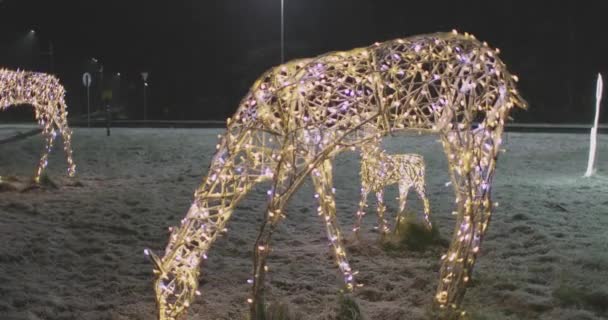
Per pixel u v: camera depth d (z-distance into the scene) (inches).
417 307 231.5
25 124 1256.8
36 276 262.7
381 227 319.3
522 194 448.8
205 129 1133.1
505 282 250.8
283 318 203.9
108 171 581.3
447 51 195.5
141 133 1008.9
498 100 200.1
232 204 193.0
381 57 194.5
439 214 383.6
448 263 215.2
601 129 1042.1
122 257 294.8
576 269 267.4
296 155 194.7
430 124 205.5
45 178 485.7
